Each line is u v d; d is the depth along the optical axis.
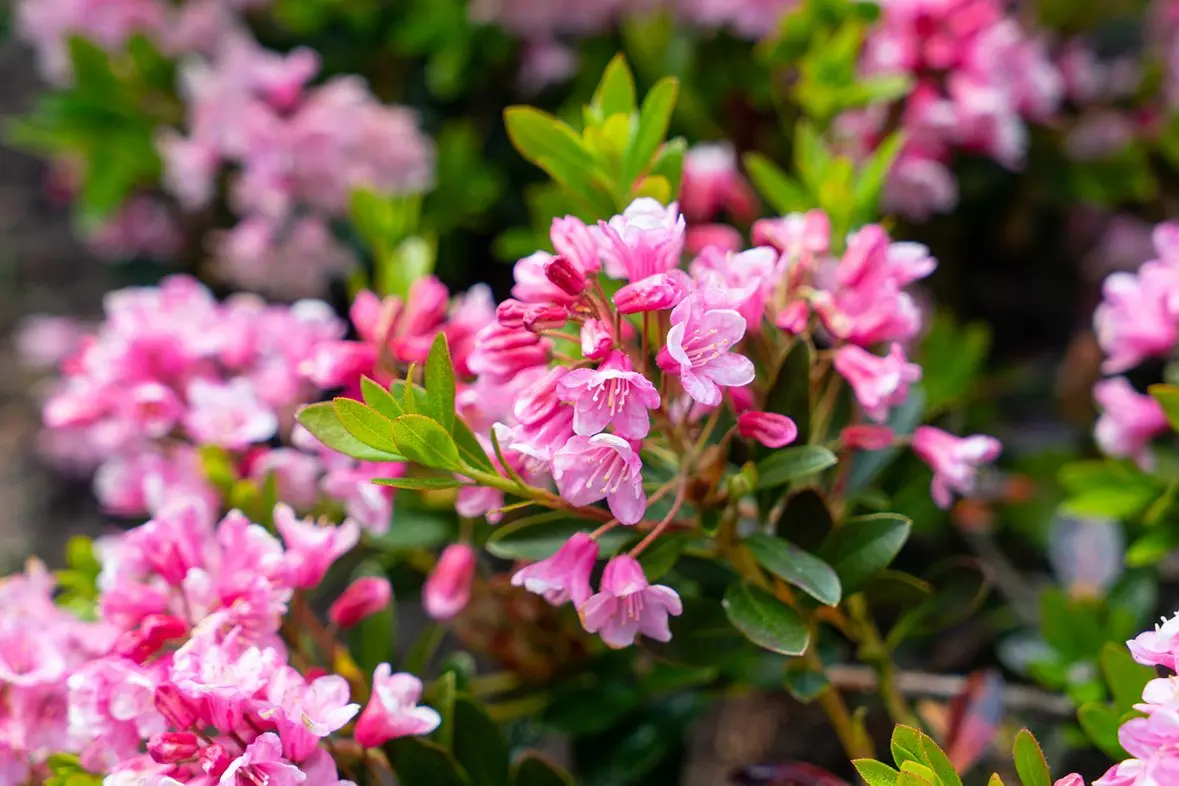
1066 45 1.01
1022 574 0.94
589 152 0.67
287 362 0.73
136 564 0.65
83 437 1.04
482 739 0.68
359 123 0.88
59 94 1.01
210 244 1.05
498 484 0.62
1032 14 1.01
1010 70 0.88
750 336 0.66
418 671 0.72
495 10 0.99
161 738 0.61
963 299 1.07
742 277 0.63
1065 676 0.74
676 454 0.65
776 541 0.65
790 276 0.66
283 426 0.74
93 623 0.68
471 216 1.02
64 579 0.71
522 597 0.72
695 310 0.60
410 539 0.72
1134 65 1.07
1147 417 0.73
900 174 0.83
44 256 1.27
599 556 0.64
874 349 0.67
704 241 0.74
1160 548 0.72
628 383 0.60
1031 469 0.90
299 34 1.06
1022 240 1.03
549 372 0.62
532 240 0.84
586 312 0.61
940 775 0.61
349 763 0.66
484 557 0.77
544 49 1.02
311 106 0.87
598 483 0.60
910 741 0.61
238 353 0.73
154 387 0.71
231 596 0.64
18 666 0.66
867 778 0.61
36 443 1.13
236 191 0.93
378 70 1.07
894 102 0.83
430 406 0.62
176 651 0.63
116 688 0.63
